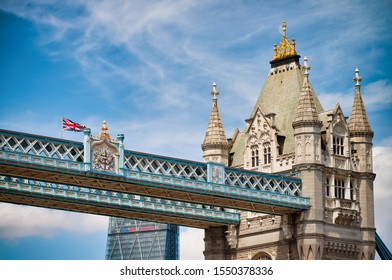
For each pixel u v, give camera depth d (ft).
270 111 437.99
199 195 366.84
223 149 442.91
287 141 420.36
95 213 390.63
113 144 339.16
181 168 361.30
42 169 322.34
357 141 423.23
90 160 331.57
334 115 415.44
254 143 430.20
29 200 367.86
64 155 328.70
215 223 422.41
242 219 426.92
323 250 396.37
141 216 403.95
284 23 450.71
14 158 316.60
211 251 433.48
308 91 408.46
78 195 370.73
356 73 432.66
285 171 410.31
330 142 410.52
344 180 414.41
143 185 346.13
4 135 317.42
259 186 385.50
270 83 448.24
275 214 398.42
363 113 427.33
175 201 398.42
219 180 369.91
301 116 404.16
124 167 341.21
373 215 418.72
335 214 403.54
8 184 354.95
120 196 383.24
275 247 408.46
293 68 440.86
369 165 422.00
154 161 353.51
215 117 447.83
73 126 350.64
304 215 394.93
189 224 425.69
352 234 410.11
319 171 400.47
